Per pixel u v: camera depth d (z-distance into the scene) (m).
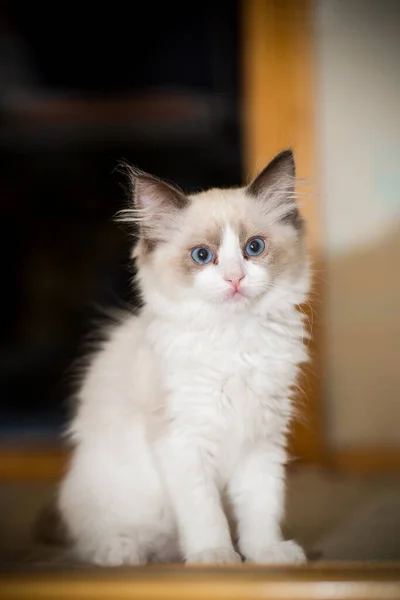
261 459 0.65
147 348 0.66
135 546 0.63
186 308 0.65
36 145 1.11
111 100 1.09
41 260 1.13
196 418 0.63
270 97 0.92
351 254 0.92
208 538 0.61
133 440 0.65
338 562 0.59
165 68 1.08
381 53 0.91
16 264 1.13
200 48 1.08
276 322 0.66
